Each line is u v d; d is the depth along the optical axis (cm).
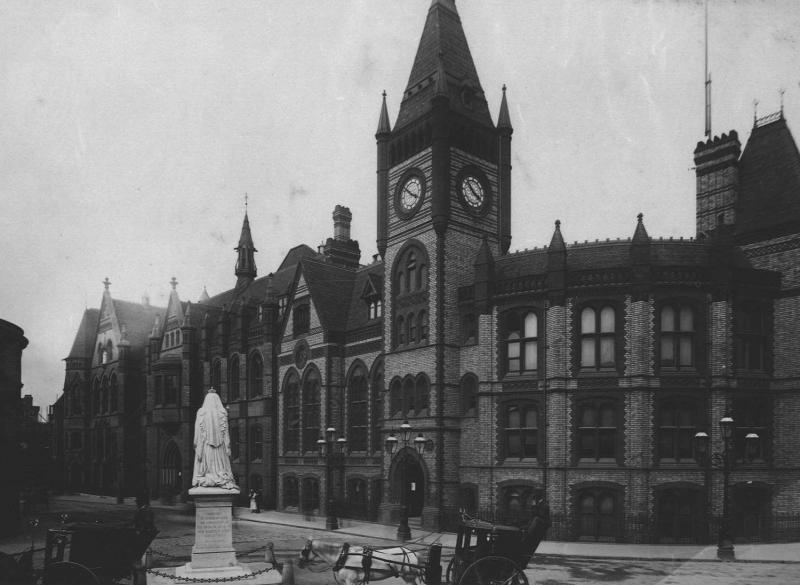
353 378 4881
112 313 7919
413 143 4362
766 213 3688
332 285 5419
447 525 3722
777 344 3509
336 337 4988
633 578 2302
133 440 7419
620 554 2822
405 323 4266
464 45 4622
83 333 8325
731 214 3925
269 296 5747
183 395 6644
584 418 3475
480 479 3709
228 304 7188
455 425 3909
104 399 7856
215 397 2142
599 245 3672
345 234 6419
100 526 1856
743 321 3497
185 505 6222
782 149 3778
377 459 4488
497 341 3766
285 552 2952
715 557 2741
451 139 4200
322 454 4866
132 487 7319
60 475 8088
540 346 3616
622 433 3369
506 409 3703
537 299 3653
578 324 3525
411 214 4288
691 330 3425
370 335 4731
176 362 6750
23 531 3859
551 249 3594
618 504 3316
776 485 3375
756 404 3450
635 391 3350
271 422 5559
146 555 2317
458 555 1786
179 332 6950
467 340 3975
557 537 3375
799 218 3484
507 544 1736
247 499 5731
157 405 6781
